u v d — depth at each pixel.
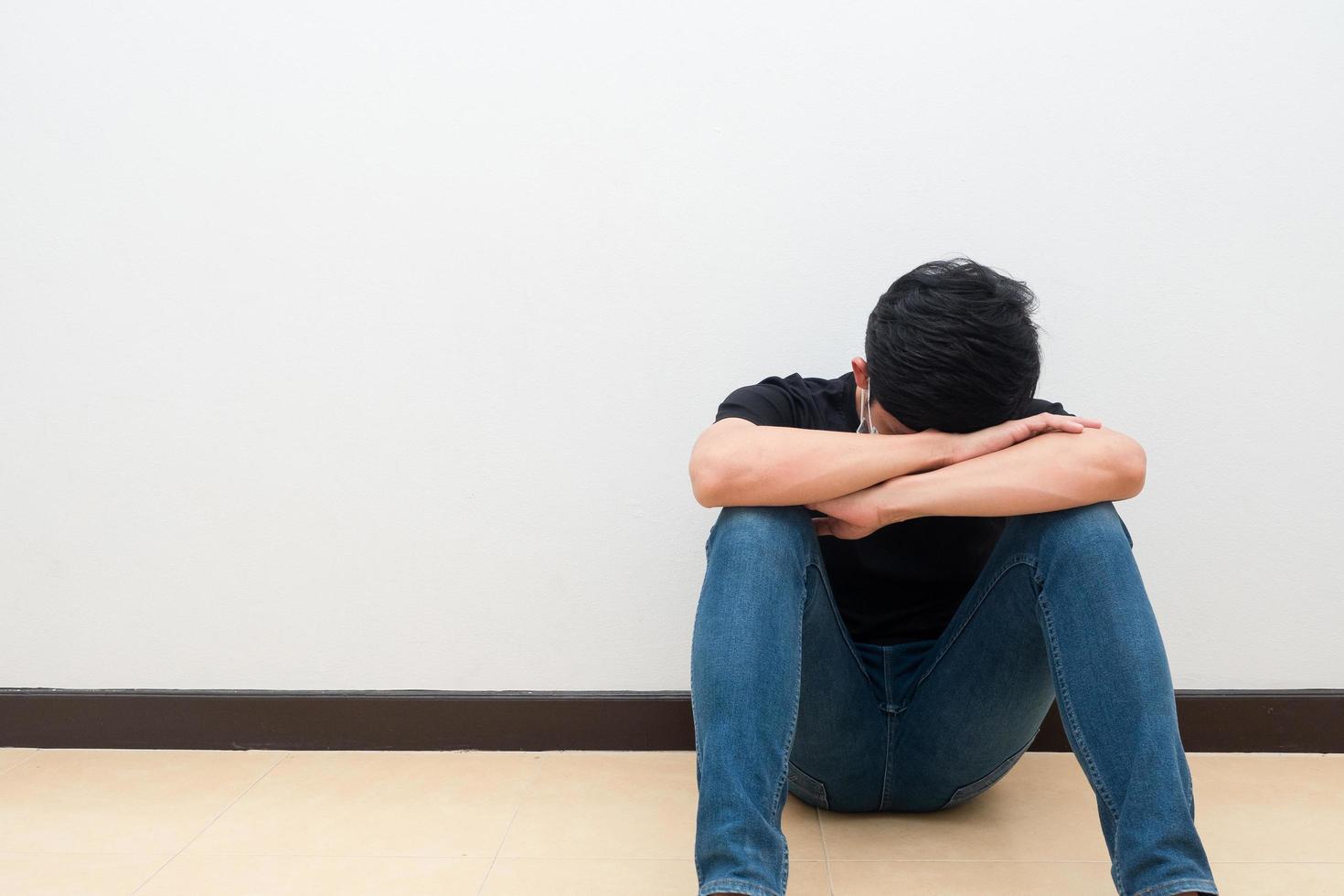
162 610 1.71
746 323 1.62
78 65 1.64
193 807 1.48
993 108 1.58
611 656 1.68
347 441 1.67
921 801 1.39
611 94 1.61
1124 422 1.61
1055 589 1.09
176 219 1.65
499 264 1.63
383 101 1.62
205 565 1.70
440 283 1.64
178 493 1.69
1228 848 1.31
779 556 1.10
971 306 1.12
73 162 1.65
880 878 1.24
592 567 1.67
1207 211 1.58
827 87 1.59
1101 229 1.58
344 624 1.70
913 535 1.30
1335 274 1.58
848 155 1.59
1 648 1.71
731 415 1.27
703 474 1.13
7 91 1.65
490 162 1.62
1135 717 1.00
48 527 1.71
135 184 1.65
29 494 1.70
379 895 1.21
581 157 1.62
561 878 1.26
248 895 1.22
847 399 1.38
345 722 1.70
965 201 1.59
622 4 1.59
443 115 1.62
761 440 1.15
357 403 1.67
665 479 1.65
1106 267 1.59
